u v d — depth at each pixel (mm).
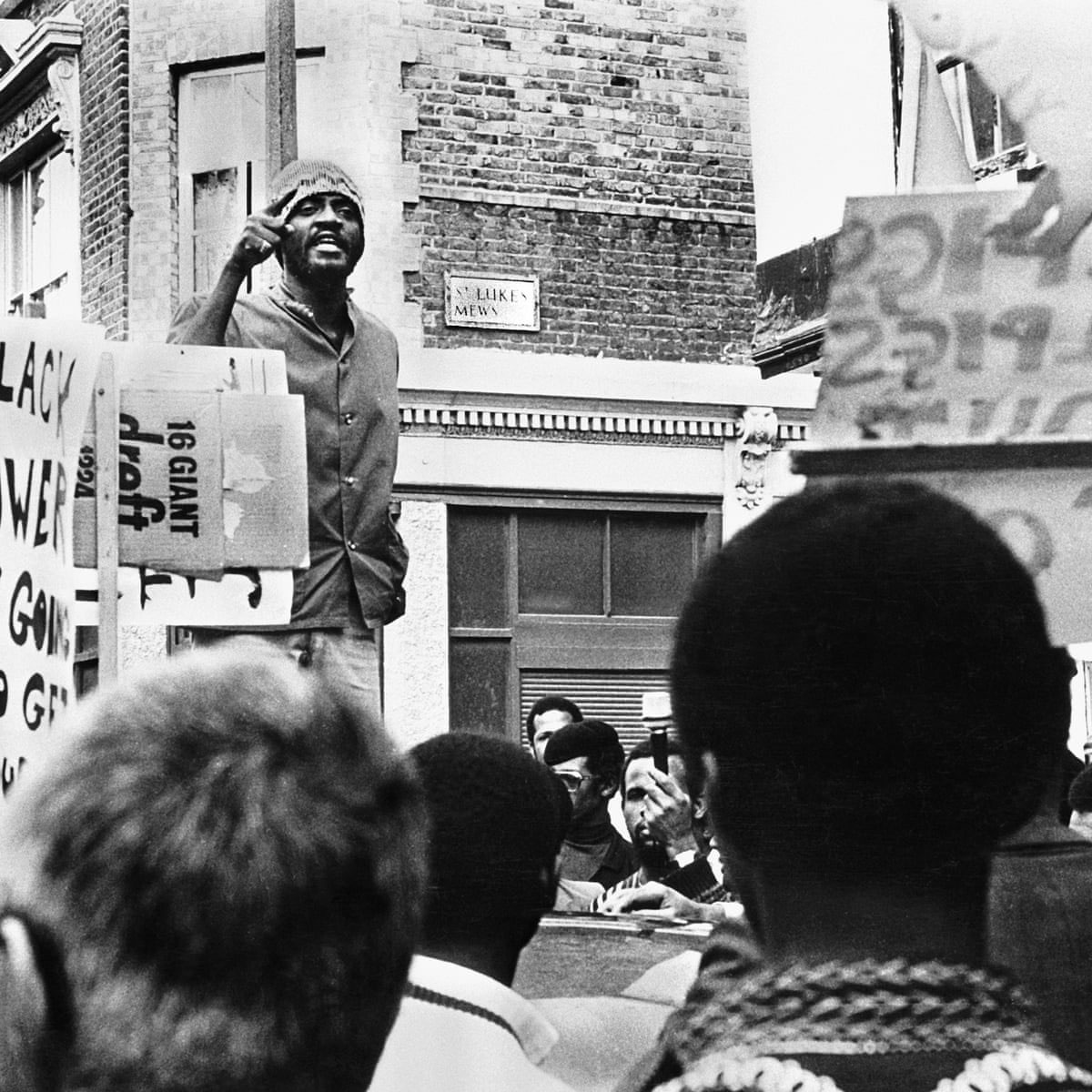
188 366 7395
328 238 8398
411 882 1820
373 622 8555
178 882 1691
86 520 7180
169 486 7320
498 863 3266
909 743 2021
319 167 8453
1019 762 2059
